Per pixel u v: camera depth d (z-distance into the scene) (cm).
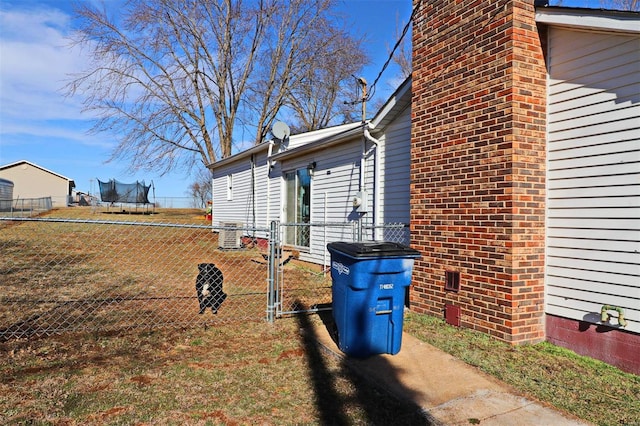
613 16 380
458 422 282
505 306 438
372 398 319
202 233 1761
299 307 604
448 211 516
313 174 1036
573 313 421
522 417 288
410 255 402
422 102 566
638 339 364
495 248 450
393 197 736
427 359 395
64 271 861
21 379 338
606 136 395
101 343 431
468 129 490
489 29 465
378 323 401
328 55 2575
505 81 443
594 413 295
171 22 2275
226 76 2505
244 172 1506
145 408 297
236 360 394
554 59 449
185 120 2408
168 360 389
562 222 434
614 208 387
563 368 376
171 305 601
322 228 985
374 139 776
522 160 438
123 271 878
